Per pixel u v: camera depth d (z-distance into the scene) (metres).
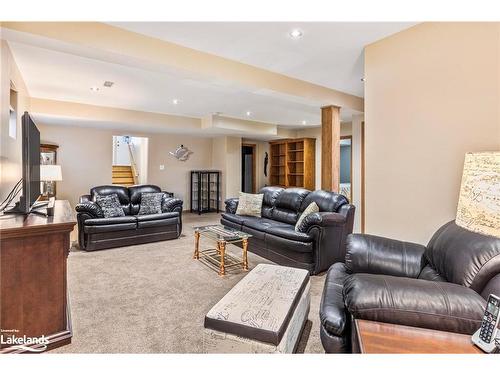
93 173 6.80
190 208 8.45
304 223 3.47
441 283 1.30
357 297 1.25
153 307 2.53
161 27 2.48
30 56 3.12
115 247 4.49
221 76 3.10
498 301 1.07
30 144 2.19
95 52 2.46
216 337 1.61
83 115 5.32
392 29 2.50
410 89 2.46
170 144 8.04
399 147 2.54
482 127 2.03
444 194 2.23
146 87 4.25
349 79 3.82
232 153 8.38
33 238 1.87
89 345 1.96
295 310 1.84
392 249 2.05
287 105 4.68
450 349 1.05
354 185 5.59
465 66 2.11
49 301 1.93
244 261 3.57
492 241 1.35
